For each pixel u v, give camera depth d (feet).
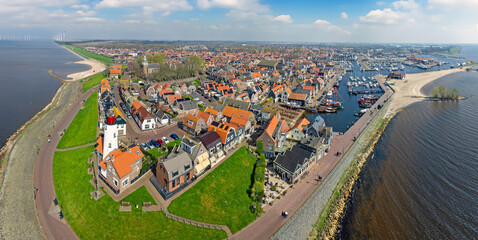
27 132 362.33
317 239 204.44
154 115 397.80
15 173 262.47
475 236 203.92
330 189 255.70
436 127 424.05
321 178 265.75
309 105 542.98
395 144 362.94
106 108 389.60
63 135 340.59
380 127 426.10
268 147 307.17
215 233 193.67
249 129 361.51
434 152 337.11
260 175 255.50
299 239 199.00
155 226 195.21
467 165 303.89
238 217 210.79
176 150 265.34
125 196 220.02
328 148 329.11
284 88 583.58
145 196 221.46
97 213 204.54
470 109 521.65
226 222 204.85
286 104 537.65
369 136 386.32
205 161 259.19
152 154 285.64
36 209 213.87
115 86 603.67
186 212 209.15
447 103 570.87
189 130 350.02
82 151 290.97
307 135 345.10
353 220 224.33
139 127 366.22
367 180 280.31
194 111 427.74
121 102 480.23
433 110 518.78
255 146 328.70
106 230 191.72
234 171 269.85
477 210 231.50
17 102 522.88
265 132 306.14
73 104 479.00
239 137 331.57
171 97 454.40
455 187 264.31
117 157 224.74
